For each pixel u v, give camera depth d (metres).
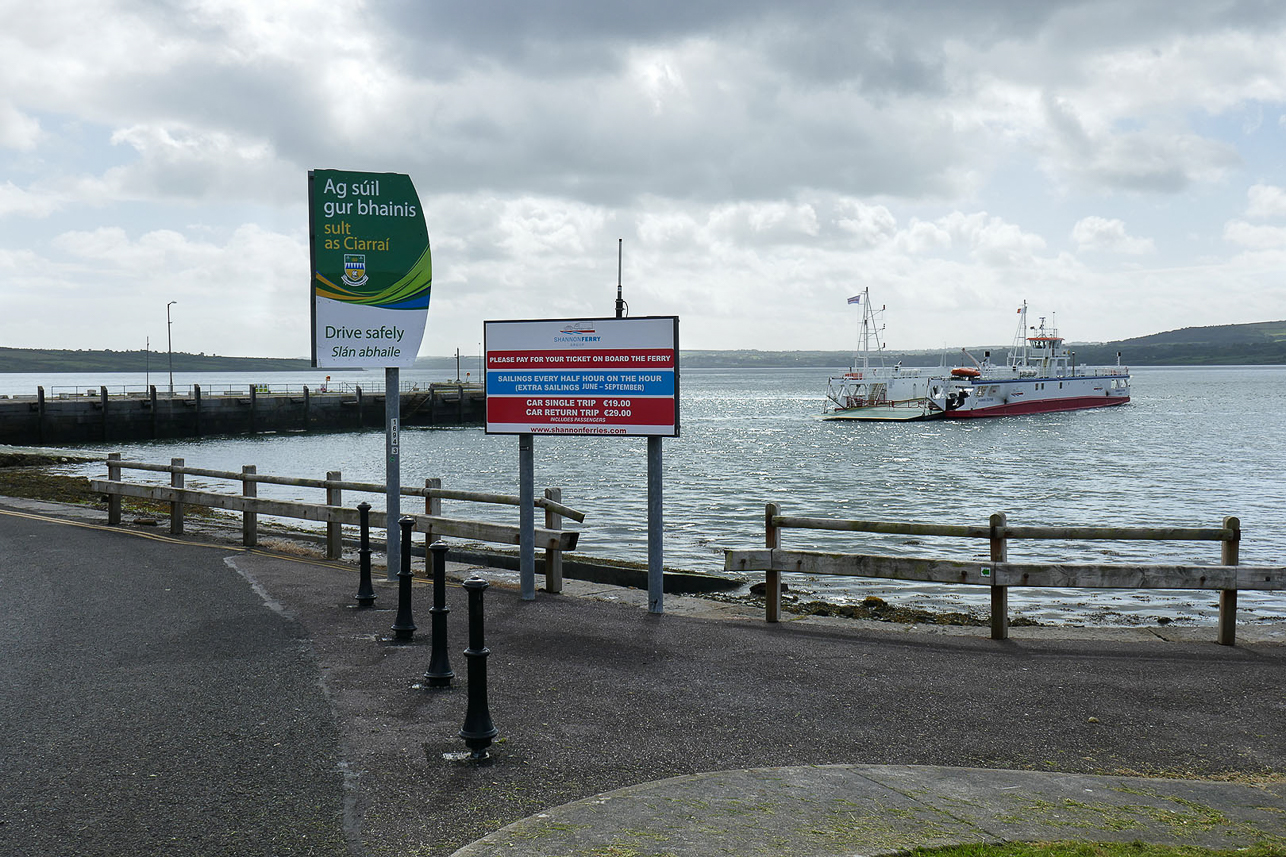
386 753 5.36
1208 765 5.35
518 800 4.71
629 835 4.13
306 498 32.72
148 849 4.15
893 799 4.60
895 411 94.38
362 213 10.46
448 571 11.91
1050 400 99.06
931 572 8.39
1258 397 136.25
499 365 9.85
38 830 4.34
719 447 62.06
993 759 5.41
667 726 5.90
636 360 9.26
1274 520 28.81
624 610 9.40
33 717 5.95
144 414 71.19
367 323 10.60
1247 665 7.41
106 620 8.71
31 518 17.22
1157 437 67.75
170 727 5.77
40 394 64.75
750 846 4.02
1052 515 30.98
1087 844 4.05
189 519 18.22
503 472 45.53
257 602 9.55
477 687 5.33
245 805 4.62
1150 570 8.09
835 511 31.64
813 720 6.04
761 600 12.65
